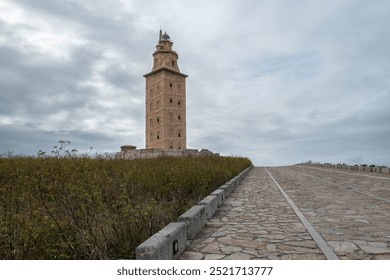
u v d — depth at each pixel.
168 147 50.62
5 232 4.04
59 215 4.93
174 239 4.21
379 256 4.19
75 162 7.02
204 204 6.64
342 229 5.73
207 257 4.28
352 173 21.67
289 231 5.66
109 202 5.64
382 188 12.26
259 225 6.21
